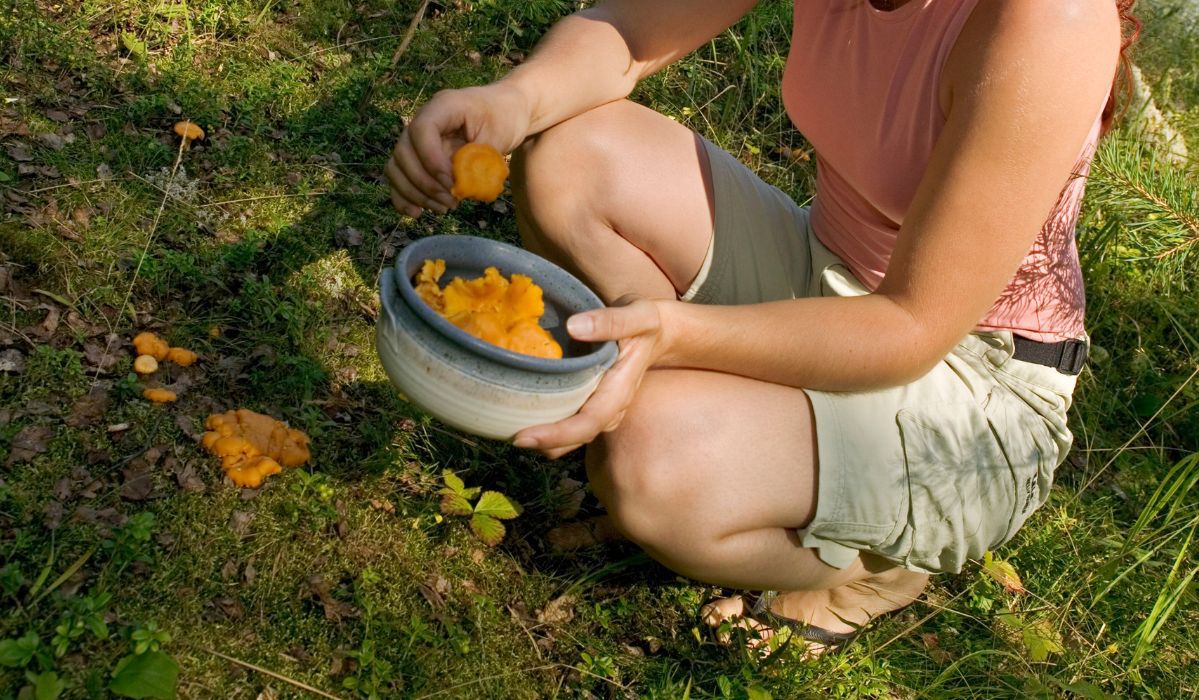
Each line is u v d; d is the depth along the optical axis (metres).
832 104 2.13
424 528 2.37
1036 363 2.19
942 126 1.89
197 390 2.43
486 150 1.87
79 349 2.41
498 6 4.09
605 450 2.04
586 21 2.32
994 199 1.74
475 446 2.60
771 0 4.67
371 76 3.59
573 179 2.34
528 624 2.29
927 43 1.87
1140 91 5.32
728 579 2.17
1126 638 2.80
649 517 2.04
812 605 2.48
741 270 2.40
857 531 2.08
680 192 2.35
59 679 1.76
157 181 2.88
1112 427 3.61
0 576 1.87
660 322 1.79
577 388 1.67
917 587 2.52
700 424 1.98
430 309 1.58
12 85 2.97
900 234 1.87
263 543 2.17
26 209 2.63
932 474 2.08
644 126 2.38
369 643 2.05
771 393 2.04
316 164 3.22
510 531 2.47
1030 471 2.19
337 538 2.25
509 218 3.40
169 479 2.20
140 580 2.00
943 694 2.46
